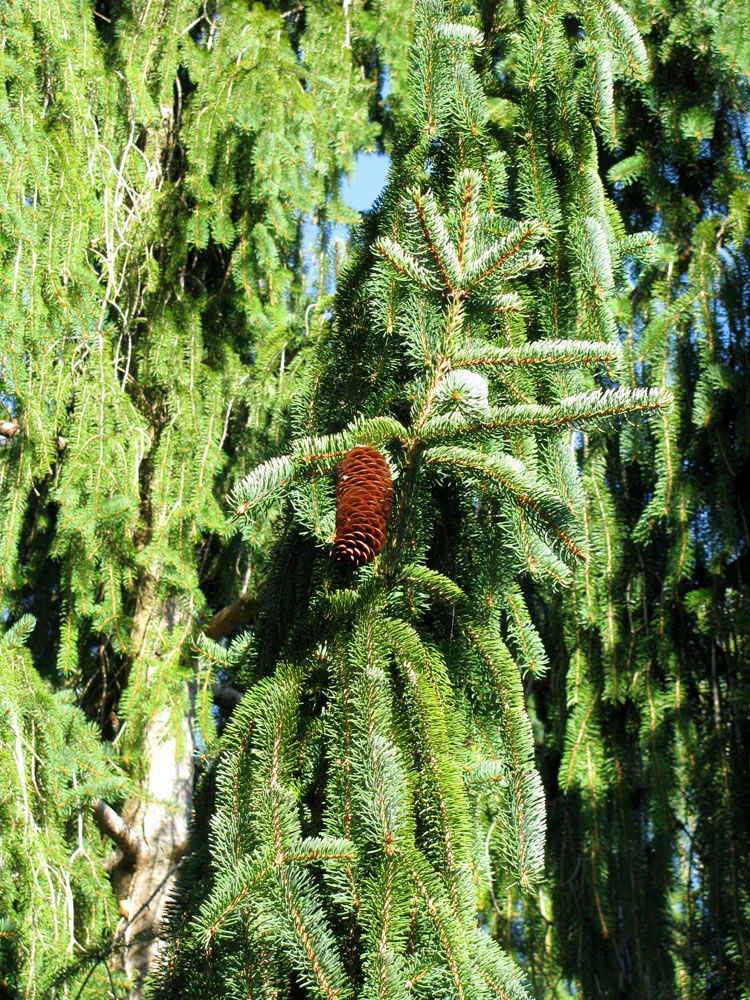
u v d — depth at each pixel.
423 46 2.63
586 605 3.89
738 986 3.44
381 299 2.37
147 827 4.44
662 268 4.26
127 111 4.80
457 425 2.07
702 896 3.62
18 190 4.04
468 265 2.13
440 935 1.80
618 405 2.02
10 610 4.39
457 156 2.64
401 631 2.07
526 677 4.34
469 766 2.21
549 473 2.51
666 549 4.04
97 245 4.71
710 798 3.67
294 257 5.37
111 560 4.05
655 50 4.30
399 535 2.18
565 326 2.68
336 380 2.60
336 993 1.76
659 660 3.89
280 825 1.86
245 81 4.79
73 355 4.18
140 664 4.02
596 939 3.86
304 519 2.23
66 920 3.13
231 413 4.80
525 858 2.01
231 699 4.75
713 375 3.89
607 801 3.87
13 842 3.16
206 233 4.71
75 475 4.00
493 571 2.43
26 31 4.43
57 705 3.59
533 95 2.77
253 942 1.82
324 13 5.59
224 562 4.77
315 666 2.11
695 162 4.44
